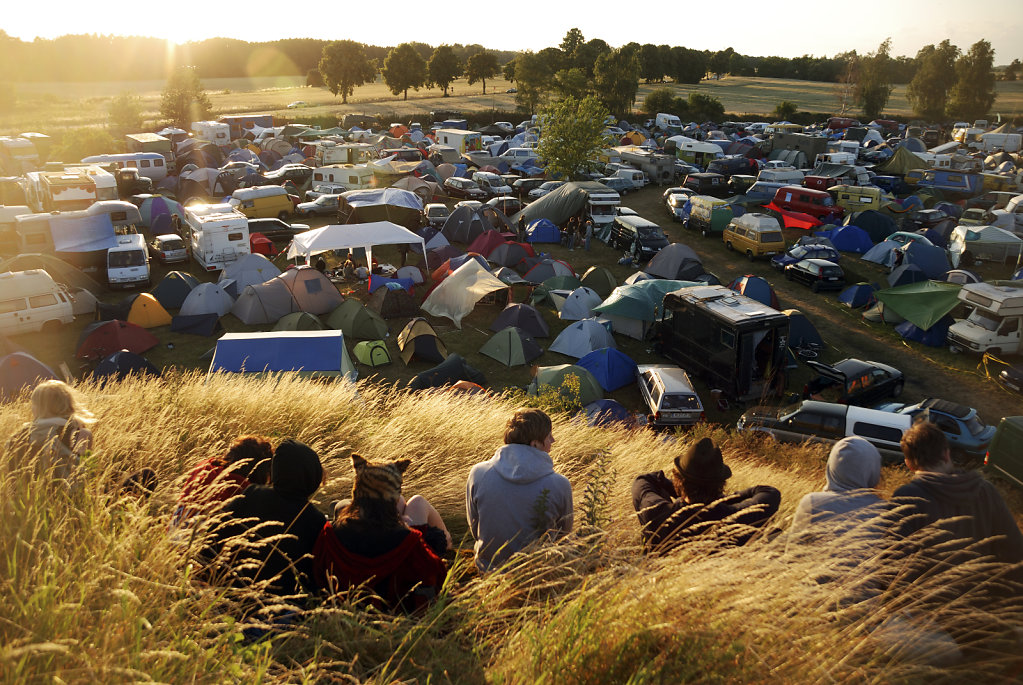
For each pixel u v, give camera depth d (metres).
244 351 13.82
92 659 1.90
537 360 21.02
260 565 2.73
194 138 59.50
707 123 78.19
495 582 2.77
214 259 27.47
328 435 6.03
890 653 2.24
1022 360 20.86
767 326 18.17
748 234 32.09
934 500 2.72
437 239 31.86
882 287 28.00
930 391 19.53
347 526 2.81
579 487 5.08
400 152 50.69
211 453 4.96
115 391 6.89
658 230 31.22
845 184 42.12
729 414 18.19
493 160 52.94
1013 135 64.12
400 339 20.67
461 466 5.63
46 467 3.05
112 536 2.46
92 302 22.69
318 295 23.05
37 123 73.25
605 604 2.36
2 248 26.31
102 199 33.50
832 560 2.47
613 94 83.50
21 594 2.11
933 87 86.62
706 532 2.87
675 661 2.11
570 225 34.19
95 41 184.38
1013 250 30.64
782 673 2.08
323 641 2.37
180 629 2.21
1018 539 2.71
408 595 2.82
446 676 2.27
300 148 57.94
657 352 21.84
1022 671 2.18
